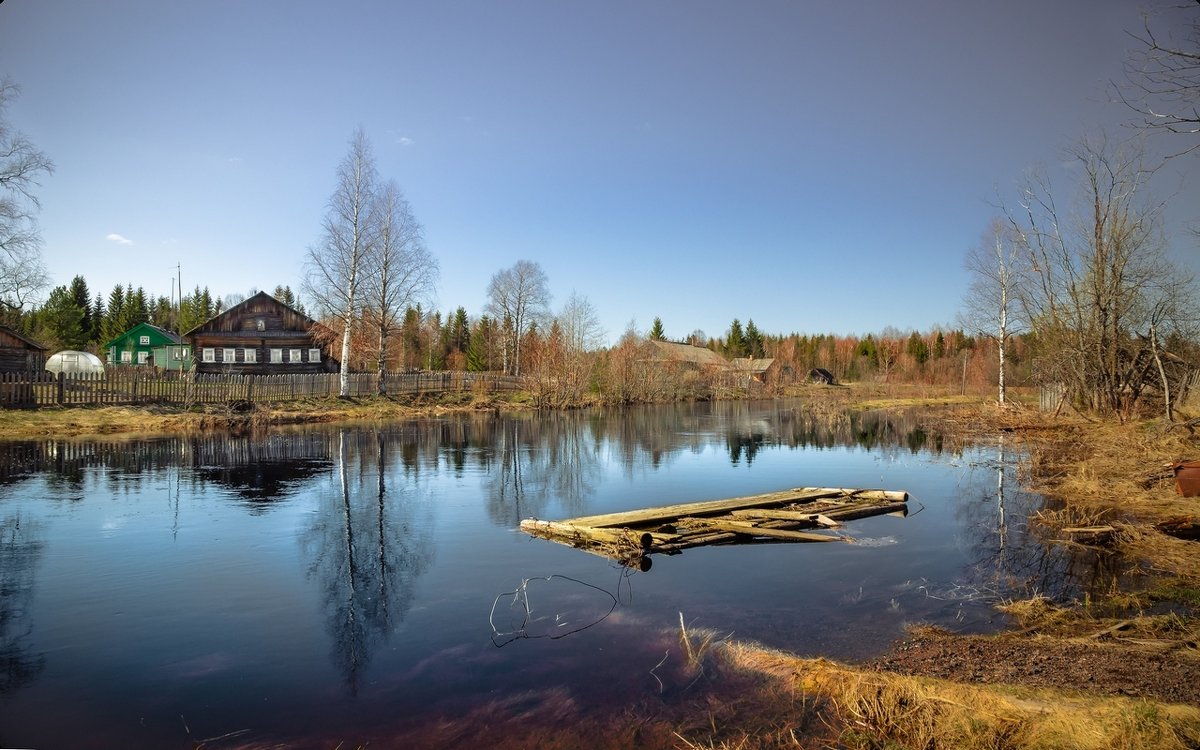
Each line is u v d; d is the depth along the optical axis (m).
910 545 10.11
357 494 13.43
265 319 46.50
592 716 4.81
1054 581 8.14
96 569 8.35
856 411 43.19
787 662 5.62
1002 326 36.72
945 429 30.09
